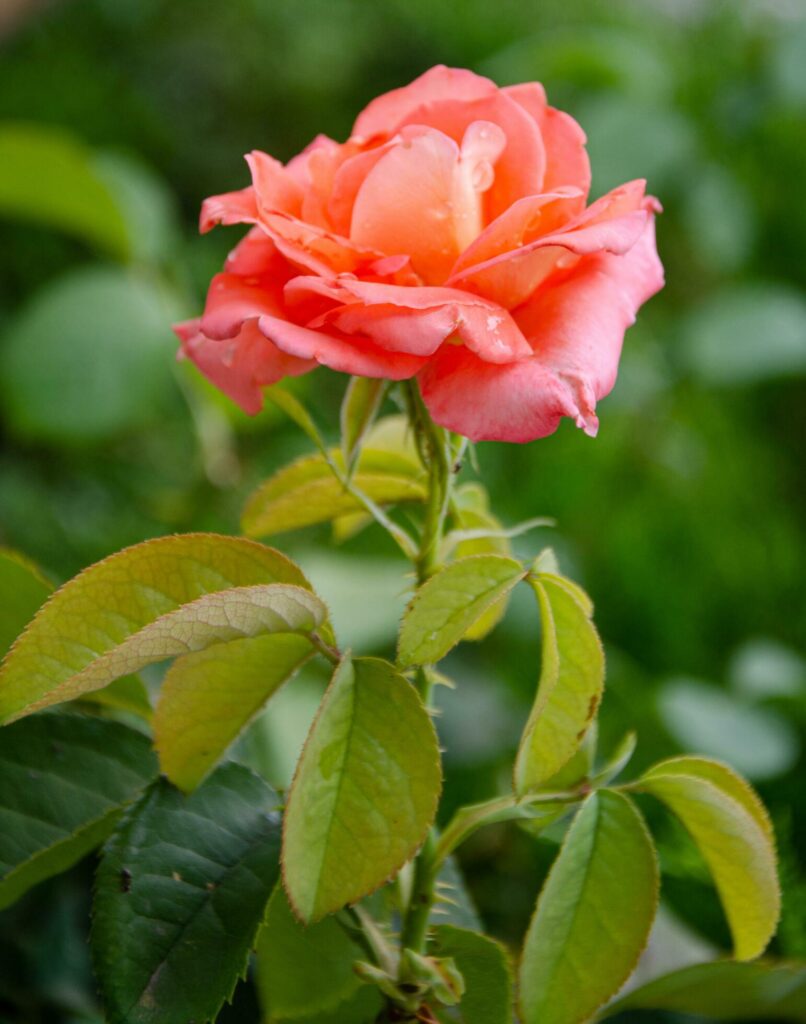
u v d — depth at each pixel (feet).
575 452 5.11
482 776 3.20
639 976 2.39
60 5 4.85
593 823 1.94
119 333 3.82
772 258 6.24
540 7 7.71
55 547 4.40
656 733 3.24
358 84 7.45
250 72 7.18
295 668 1.94
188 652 1.89
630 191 1.93
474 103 1.95
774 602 4.47
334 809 1.87
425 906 1.97
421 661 1.88
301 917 1.85
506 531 2.00
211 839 1.95
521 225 1.88
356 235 1.90
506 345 1.86
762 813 1.97
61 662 1.90
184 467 5.04
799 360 4.76
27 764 2.02
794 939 2.58
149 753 2.06
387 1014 1.97
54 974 2.35
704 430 5.39
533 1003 1.91
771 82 5.66
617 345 1.91
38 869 2.00
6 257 5.68
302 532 4.19
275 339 1.84
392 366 1.86
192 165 6.72
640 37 7.13
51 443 4.59
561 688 1.93
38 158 3.48
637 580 4.45
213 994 1.88
